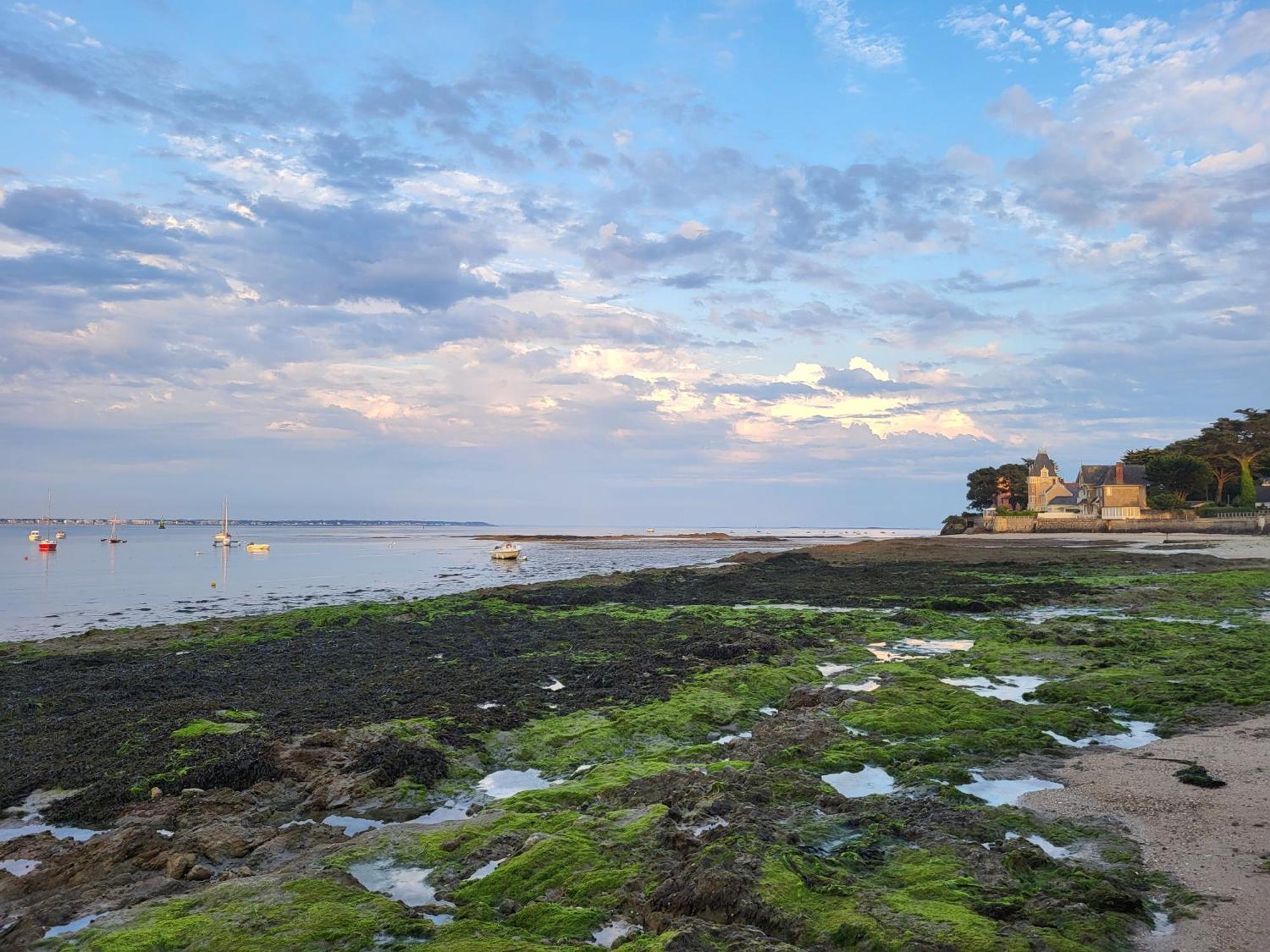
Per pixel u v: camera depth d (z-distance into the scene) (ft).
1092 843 33.06
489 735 54.95
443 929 27.25
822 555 243.60
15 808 44.04
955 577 167.02
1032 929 25.44
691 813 35.96
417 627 108.06
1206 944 24.77
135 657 89.35
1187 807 37.09
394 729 53.67
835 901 27.22
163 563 288.51
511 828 36.42
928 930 24.95
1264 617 104.68
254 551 392.27
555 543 511.81
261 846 37.22
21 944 28.14
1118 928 25.43
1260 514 297.74
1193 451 363.76
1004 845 32.04
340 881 31.01
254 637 100.53
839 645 88.43
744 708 60.80
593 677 72.79
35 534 518.37
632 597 141.90
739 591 149.48
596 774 45.03
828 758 45.78
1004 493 466.29
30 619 129.59
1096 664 72.79
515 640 96.84
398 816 42.50
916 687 63.26
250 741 51.70
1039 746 47.80
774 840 32.27
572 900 29.43
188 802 43.16
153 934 26.99
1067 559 205.98
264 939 26.37
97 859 35.17
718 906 27.30
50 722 60.34
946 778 42.39
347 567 266.77
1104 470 378.53
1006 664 74.33
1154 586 139.85
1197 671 67.67
